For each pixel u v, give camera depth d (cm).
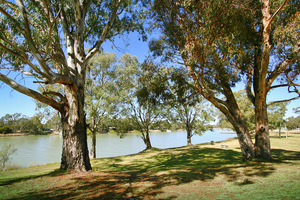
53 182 688
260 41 1020
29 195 540
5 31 789
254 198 450
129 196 519
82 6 965
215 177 698
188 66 1034
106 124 2502
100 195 531
